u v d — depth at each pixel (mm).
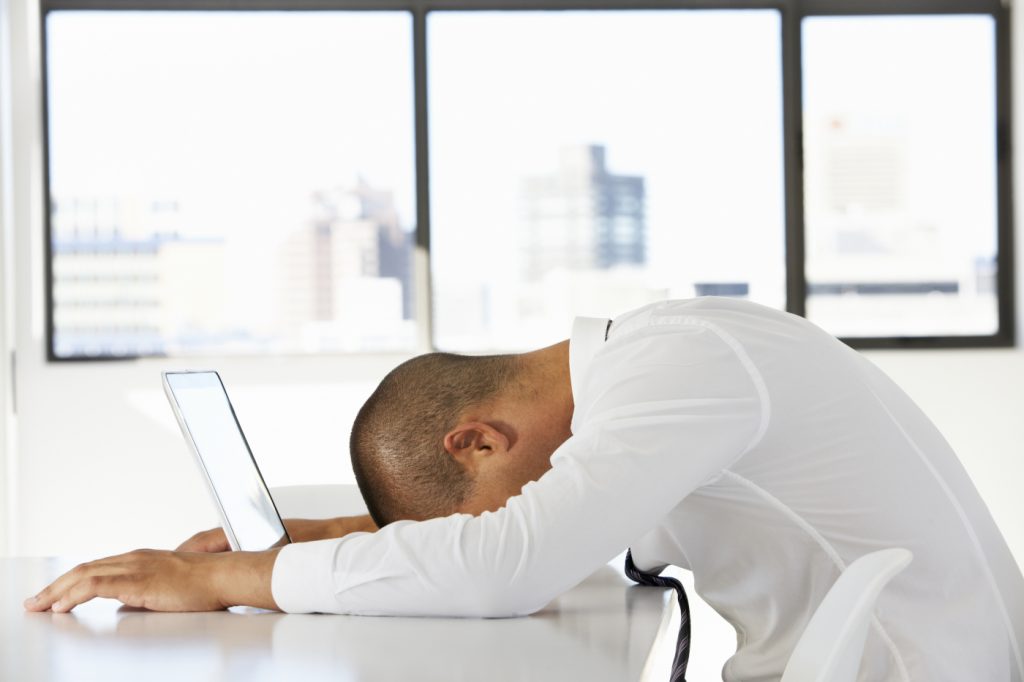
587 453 935
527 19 4027
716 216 4062
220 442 1211
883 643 1042
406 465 1146
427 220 4004
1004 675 1078
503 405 1140
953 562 1062
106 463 3846
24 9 3850
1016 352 3963
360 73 4000
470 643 875
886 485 1050
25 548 3818
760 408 991
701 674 2871
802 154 4051
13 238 3818
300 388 3893
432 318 4031
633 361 992
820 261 4090
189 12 3969
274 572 986
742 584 1141
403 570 945
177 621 962
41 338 3854
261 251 3990
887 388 1136
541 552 919
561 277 4051
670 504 944
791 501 1056
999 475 3957
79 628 936
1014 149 4059
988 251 4090
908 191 4090
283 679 768
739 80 4047
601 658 832
